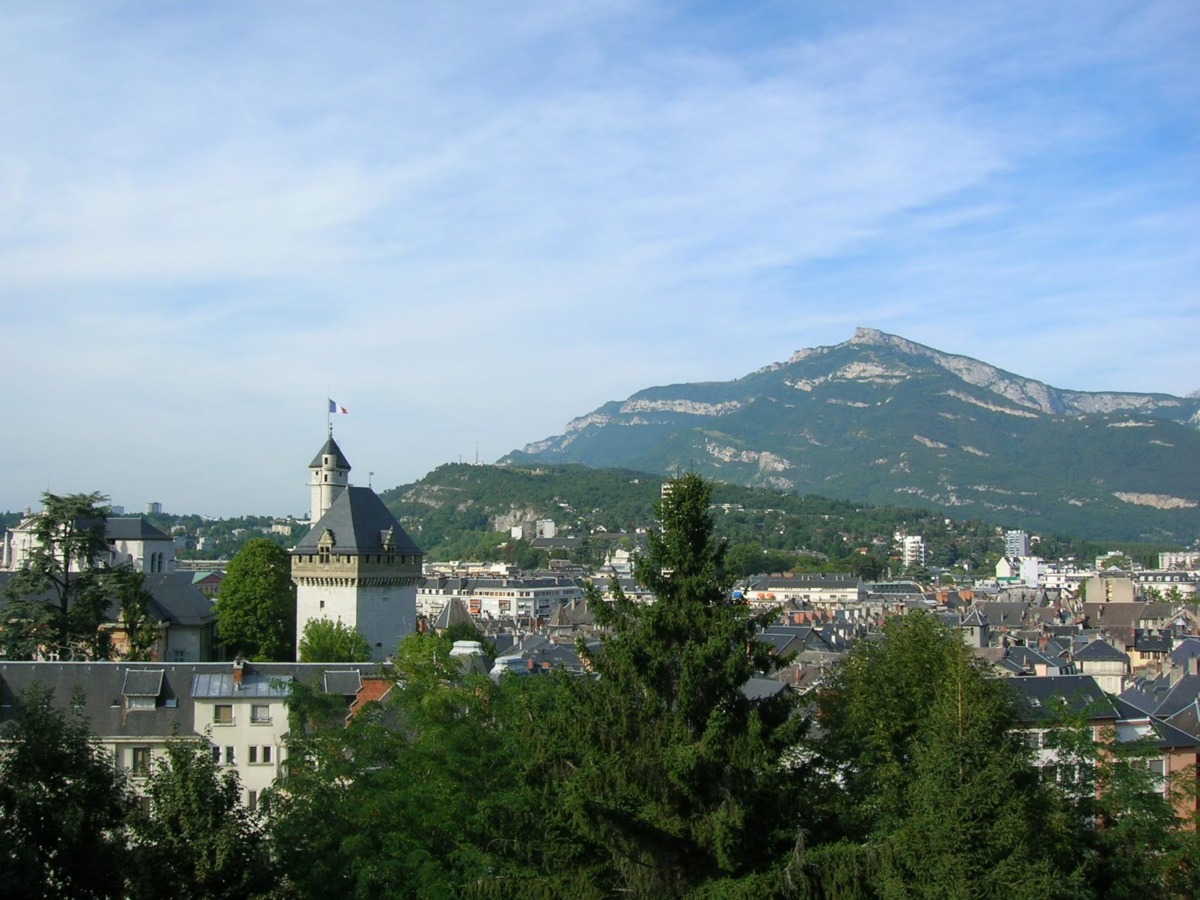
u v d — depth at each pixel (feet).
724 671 163.12
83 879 159.33
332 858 188.14
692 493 173.58
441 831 195.62
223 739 329.72
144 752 325.83
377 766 219.61
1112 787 206.18
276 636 559.38
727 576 174.60
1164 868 194.49
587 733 166.09
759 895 150.41
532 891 164.04
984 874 158.40
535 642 620.90
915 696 212.43
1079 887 172.96
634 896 159.74
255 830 184.85
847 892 155.02
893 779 192.75
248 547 570.87
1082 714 219.82
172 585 563.07
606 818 155.22
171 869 162.71
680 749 156.87
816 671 483.10
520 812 191.01
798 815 172.35
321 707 230.07
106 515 421.59
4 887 143.64
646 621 166.91
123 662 347.15
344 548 516.32
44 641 394.11
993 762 166.61
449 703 218.79
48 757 161.27
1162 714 352.49
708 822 156.87
